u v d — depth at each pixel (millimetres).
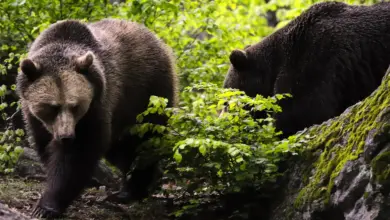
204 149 10602
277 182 11352
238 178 10992
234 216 11445
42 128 11422
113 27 13289
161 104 11984
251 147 11328
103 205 12297
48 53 11211
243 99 11656
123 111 12703
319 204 9961
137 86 12938
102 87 11289
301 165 10938
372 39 13305
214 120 11836
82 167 11289
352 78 13227
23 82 10984
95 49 11945
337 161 10133
